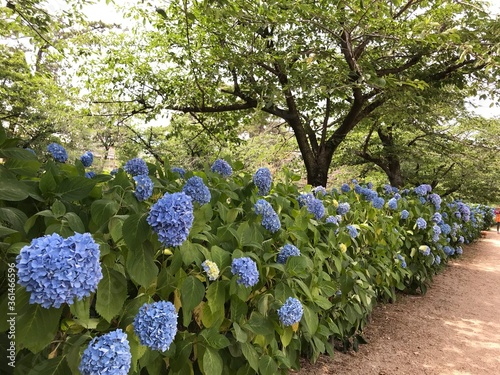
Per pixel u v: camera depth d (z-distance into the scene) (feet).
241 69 22.53
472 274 26.16
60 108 39.70
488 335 14.24
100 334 4.55
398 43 21.40
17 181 4.53
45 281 3.26
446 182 53.31
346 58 20.20
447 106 33.24
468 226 36.76
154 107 29.32
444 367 11.27
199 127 34.19
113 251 4.86
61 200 4.95
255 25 18.79
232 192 7.78
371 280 12.66
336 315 10.53
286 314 6.24
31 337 3.55
